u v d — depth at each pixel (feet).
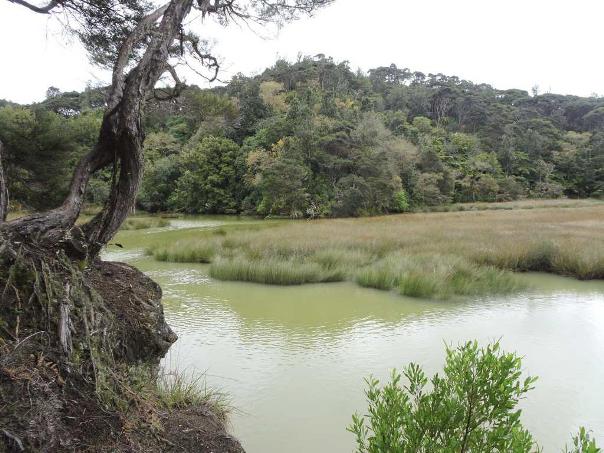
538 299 33.17
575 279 41.09
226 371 19.45
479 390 8.06
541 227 68.90
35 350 8.93
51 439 7.63
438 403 8.61
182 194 153.38
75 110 83.71
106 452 8.08
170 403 11.60
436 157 168.96
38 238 11.40
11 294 9.64
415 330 25.40
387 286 36.01
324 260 42.75
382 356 21.30
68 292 10.30
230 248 50.78
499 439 7.61
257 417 15.55
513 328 25.82
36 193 56.34
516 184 196.13
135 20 16.61
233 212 151.43
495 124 244.83
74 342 9.79
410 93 295.89
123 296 14.14
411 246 49.80
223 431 10.81
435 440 8.21
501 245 48.01
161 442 9.32
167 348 14.78
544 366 20.34
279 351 21.95
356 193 128.57
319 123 151.74
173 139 172.96
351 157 142.31
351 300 32.35
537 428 15.25
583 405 16.80
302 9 18.37
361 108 225.35
